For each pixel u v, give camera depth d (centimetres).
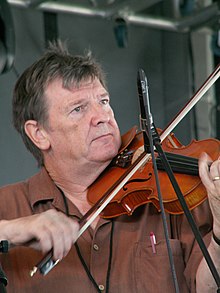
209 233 595
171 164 598
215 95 1055
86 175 621
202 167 523
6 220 555
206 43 1067
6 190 629
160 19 1020
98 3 980
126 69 1051
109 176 624
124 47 996
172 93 1070
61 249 526
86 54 658
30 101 630
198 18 1016
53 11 963
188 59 1068
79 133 615
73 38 1019
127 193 602
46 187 624
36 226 531
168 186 596
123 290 591
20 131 643
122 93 1045
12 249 597
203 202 607
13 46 831
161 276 592
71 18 1021
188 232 606
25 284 590
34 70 632
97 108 619
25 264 595
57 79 623
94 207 565
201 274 573
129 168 576
